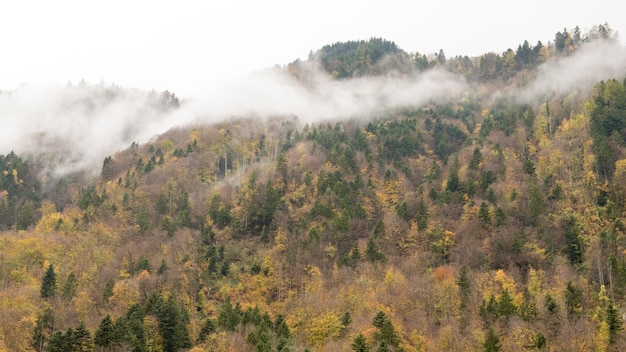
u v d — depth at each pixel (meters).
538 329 95.62
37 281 129.38
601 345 89.62
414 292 113.56
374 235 150.38
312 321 111.19
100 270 137.88
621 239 131.50
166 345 106.81
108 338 98.56
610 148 158.00
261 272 145.25
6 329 102.94
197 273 144.00
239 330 107.75
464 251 137.88
